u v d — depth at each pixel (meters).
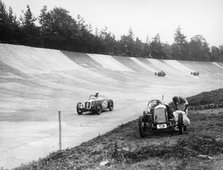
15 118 20.41
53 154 10.31
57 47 100.19
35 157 10.72
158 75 80.75
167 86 54.94
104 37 125.38
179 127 11.28
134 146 9.91
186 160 7.64
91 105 21.50
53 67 62.88
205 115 15.89
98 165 8.12
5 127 17.08
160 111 11.77
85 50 108.25
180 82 67.06
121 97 35.47
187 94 39.12
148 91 44.06
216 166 6.98
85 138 13.55
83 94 37.84
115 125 16.80
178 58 161.50
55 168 8.36
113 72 74.19
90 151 10.05
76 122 18.41
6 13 83.19
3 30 81.38
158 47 147.38
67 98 33.47
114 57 103.31
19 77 47.12
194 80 76.50
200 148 8.66
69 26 99.06
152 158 8.19
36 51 72.19
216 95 25.94
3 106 26.42
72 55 83.12
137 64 101.56
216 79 83.50
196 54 166.25
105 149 10.04
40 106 27.00
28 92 36.38
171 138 10.73
